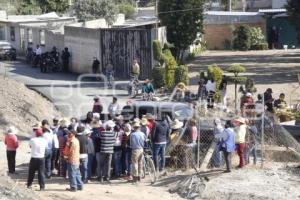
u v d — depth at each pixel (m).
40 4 97.06
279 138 26.44
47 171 23.95
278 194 21.66
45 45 63.19
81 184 22.06
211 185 22.67
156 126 24.39
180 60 58.19
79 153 22.41
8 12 92.69
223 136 23.59
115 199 21.09
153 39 50.78
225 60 63.34
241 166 24.42
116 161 24.23
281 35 79.38
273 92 44.09
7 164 26.25
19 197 18.17
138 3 116.75
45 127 23.73
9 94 37.19
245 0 95.81
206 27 78.19
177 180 23.55
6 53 63.53
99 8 77.25
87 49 54.72
